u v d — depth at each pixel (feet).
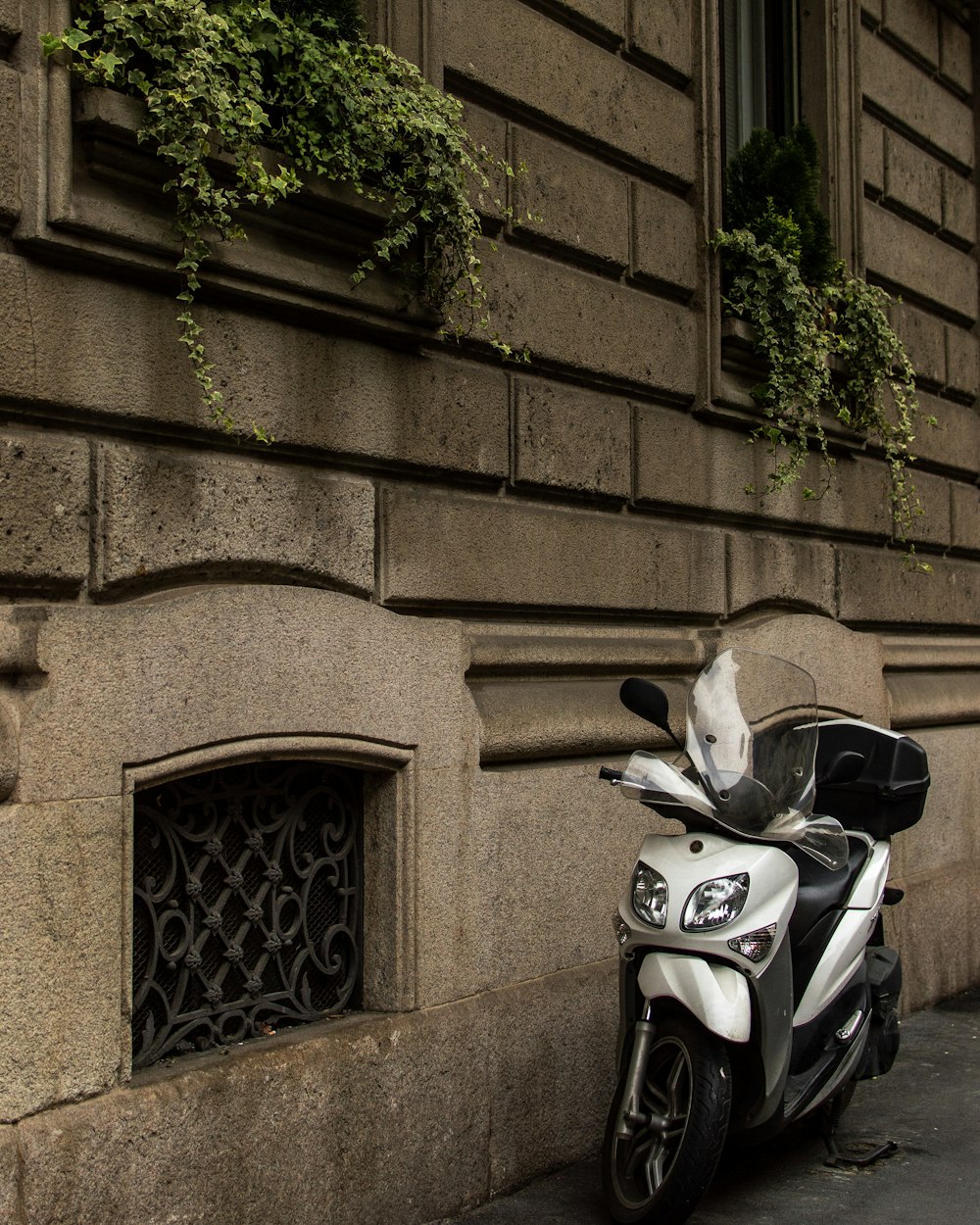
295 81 14.46
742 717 15.55
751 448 23.12
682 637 21.04
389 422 16.07
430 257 15.81
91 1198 11.71
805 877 16.39
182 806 13.73
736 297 22.57
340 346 15.44
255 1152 13.28
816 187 25.09
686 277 21.66
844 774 17.01
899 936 25.50
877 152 28.17
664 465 20.94
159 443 13.57
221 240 13.69
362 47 15.33
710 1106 13.69
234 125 13.16
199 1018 13.88
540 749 17.60
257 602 13.83
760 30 26.68
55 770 11.81
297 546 14.73
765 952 14.39
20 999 11.49
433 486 17.06
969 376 31.24
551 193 18.92
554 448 18.72
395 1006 15.57
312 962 15.37
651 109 21.04
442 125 15.42
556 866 17.81
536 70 18.71
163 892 13.55
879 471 27.35
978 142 31.94
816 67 26.58
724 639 21.68
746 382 23.07
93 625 12.16
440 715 16.11
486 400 17.58
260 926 14.67
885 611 27.32
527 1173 16.74
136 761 12.57
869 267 27.50
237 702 13.60
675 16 21.72
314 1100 13.96
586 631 19.22
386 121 14.92
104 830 12.23
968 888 28.32
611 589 19.65
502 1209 15.87
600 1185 16.72
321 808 15.58
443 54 17.07
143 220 12.89
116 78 12.51
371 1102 14.64
